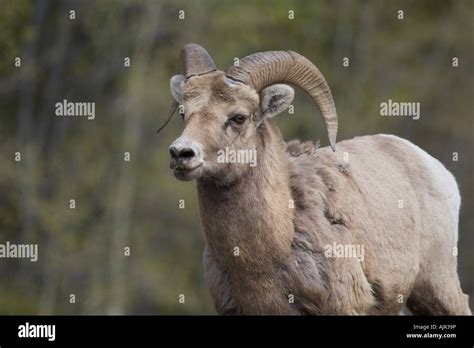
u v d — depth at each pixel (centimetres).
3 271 9138
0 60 9225
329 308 3369
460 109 11988
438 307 3828
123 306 9169
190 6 9488
